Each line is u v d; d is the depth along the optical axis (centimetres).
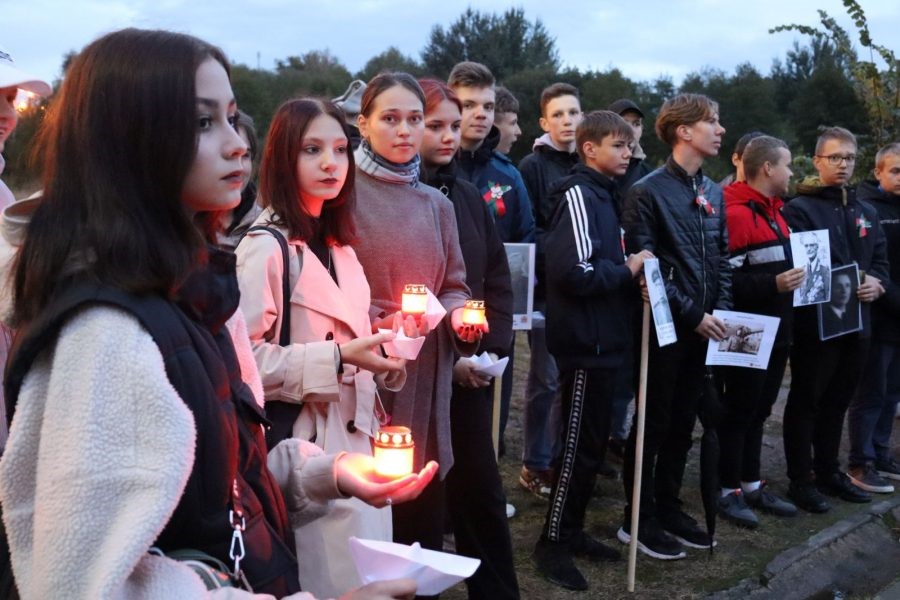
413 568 134
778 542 432
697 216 399
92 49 122
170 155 120
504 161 460
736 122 2766
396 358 233
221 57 132
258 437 146
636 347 405
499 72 4175
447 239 298
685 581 383
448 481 316
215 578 119
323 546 199
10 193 232
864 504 496
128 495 108
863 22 758
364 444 236
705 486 395
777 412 655
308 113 236
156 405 110
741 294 442
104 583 103
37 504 108
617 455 533
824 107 2625
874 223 517
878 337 520
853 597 400
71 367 110
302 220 234
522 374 719
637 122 567
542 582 372
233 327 155
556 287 364
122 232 115
